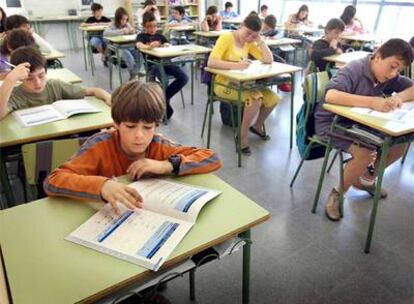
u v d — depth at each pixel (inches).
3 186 60.5
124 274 28.0
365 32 214.5
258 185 95.0
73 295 26.2
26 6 299.7
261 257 68.7
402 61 69.0
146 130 41.4
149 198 36.8
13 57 71.1
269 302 58.9
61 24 318.3
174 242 31.4
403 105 72.1
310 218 80.9
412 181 96.7
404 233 75.9
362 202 86.7
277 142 123.1
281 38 218.7
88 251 30.4
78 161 41.3
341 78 75.5
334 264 67.2
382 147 64.2
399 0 226.7
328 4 271.3
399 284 62.7
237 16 330.0
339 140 74.8
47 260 29.4
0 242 31.5
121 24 217.3
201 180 42.7
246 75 101.7
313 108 82.5
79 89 79.3
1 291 24.4
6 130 60.1
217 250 36.1
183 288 61.2
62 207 36.8
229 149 117.3
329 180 97.3
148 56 147.3
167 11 341.4
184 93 182.4
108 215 34.9
